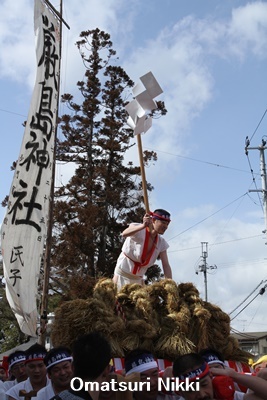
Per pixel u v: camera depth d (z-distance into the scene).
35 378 5.13
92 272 23.09
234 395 4.06
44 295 15.84
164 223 6.47
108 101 24.92
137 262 6.61
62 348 4.64
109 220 23.95
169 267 6.77
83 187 24.23
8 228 11.24
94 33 25.61
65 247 23.06
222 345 5.45
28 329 11.02
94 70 25.38
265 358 5.35
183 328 5.21
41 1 13.45
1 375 6.77
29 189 11.74
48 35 13.42
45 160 12.22
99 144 24.34
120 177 24.41
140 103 6.21
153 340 5.21
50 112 12.76
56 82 13.19
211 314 5.52
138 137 6.27
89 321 5.02
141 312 5.31
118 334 5.07
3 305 27.84
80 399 2.84
